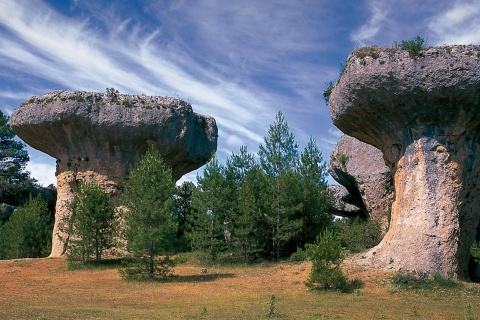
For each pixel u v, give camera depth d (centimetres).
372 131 2209
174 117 3167
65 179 3225
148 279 2211
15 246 3372
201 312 1376
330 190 3831
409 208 2059
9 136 4806
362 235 2908
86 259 2706
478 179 2083
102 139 3130
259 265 2595
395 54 1900
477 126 2000
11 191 4712
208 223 2752
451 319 1321
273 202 2781
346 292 1812
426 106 1948
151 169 2333
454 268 1956
